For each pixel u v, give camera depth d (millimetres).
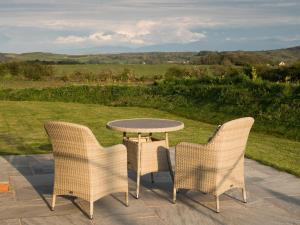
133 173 6234
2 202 4883
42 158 7270
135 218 4449
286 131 11117
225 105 14391
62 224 4254
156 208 4762
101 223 4297
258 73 20031
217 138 4457
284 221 4418
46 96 19766
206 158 4566
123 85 20344
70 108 16359
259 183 5828
